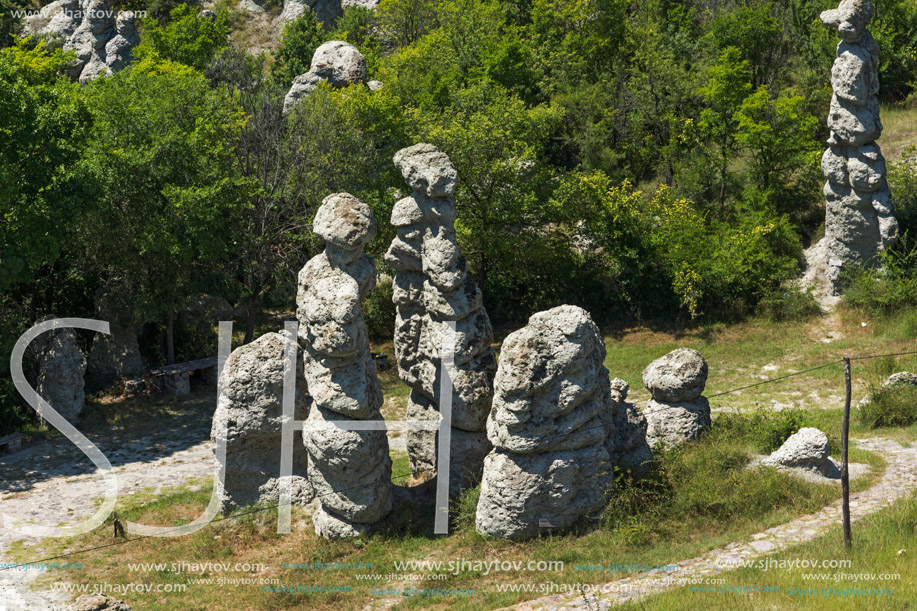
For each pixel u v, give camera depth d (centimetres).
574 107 4469
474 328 2155
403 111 4028
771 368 3266
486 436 2192
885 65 4541
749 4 5119
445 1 5456
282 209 3600
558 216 3884
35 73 3334
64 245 3234
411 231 2141
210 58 5125
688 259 3697
